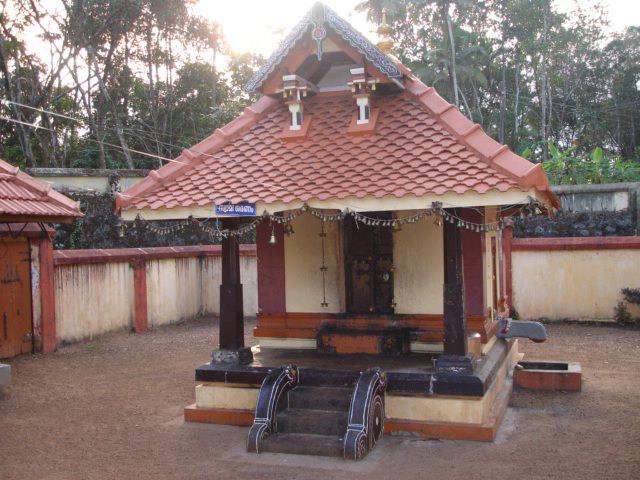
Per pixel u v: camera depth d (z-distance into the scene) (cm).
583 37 3869
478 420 630
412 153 649
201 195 671
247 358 735
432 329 773
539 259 1429
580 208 1587
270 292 848
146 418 745
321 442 598
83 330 1264
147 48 2438
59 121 2211
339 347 770
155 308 1478
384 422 651
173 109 2698
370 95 704
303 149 707
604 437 640
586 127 4019
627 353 1094
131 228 1628
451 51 3419
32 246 1135
